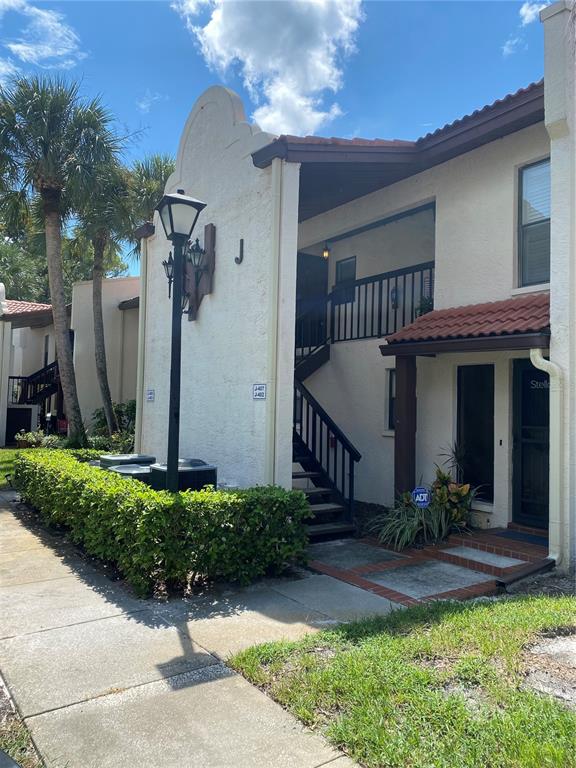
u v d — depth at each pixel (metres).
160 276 10.84
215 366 8.52
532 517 7.33
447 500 7.47
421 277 9.67
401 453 8.00
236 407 7.86
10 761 2.63
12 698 3.32
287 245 7.18
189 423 9.27
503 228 7.87
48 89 13.03
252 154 7.48
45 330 24.42
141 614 4.77
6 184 13.25
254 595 5.34
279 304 7.13
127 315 19.91
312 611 4.89
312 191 9.78
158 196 15.80
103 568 6.19
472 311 7.70
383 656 3.65
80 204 13.72
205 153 9.16
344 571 6.16
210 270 8.72
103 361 16.39
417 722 2.90
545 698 3.08
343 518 8.12
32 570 6.09
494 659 3.58
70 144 13.27
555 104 6.32
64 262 30.22
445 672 3.42
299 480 10.48
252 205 7.73
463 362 8.14
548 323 6.29
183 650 4.02
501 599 5.12
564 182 6.25
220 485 7.59
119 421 17.64
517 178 7.78
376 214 9.86
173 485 5.91
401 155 8.27
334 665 3.58
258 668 3.65
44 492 8.22
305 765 2.69
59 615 4.73
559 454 6.07
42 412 21.56
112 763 2.71
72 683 3.51
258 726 3.02
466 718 2.88
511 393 7.58
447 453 8.30
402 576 6.00
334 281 11.91
